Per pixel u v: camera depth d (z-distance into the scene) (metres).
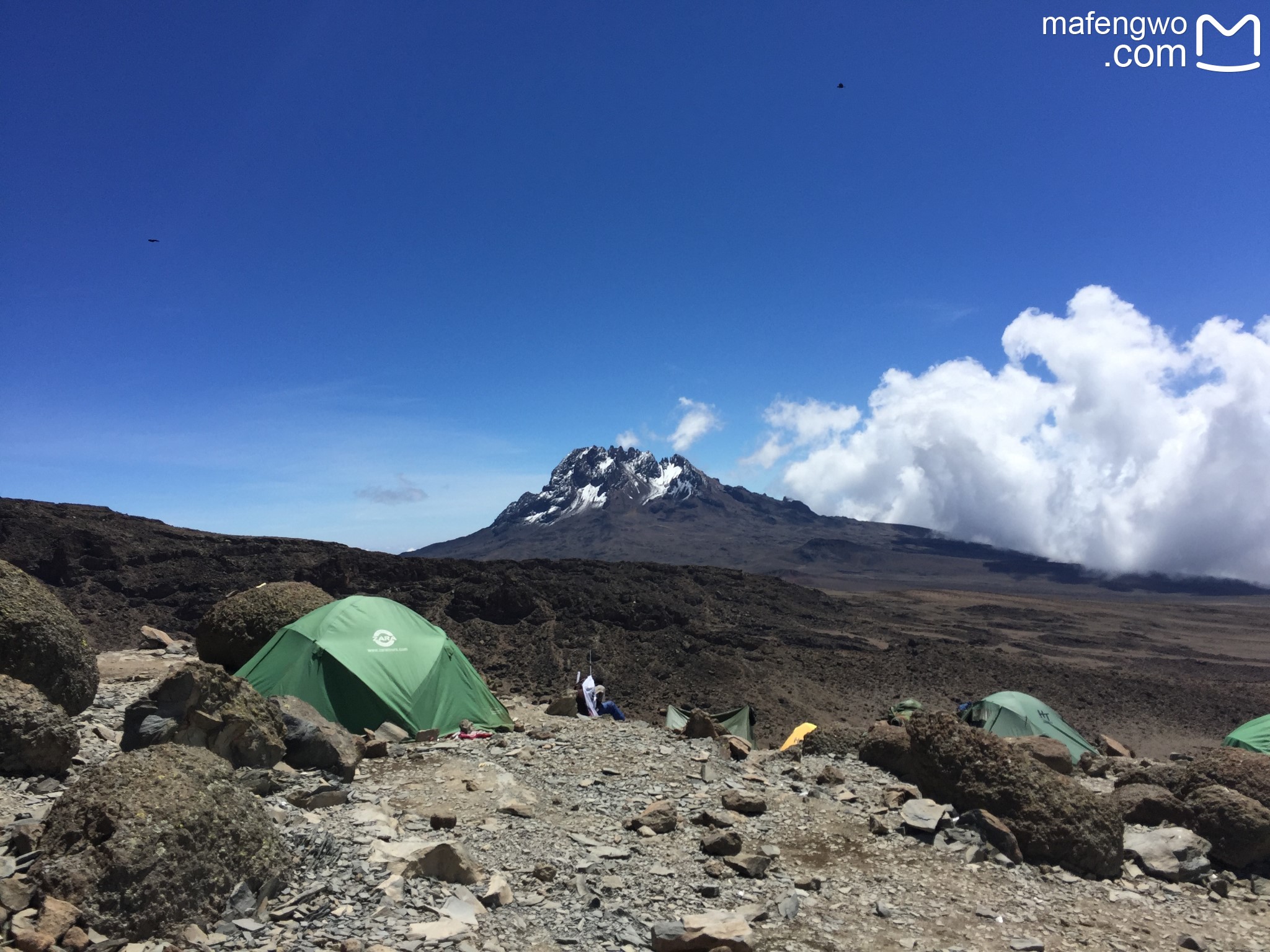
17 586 11.09
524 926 6.91
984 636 172.50
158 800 6.56
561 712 17.80
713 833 9.12
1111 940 7.89
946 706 94.44
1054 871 9.48
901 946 7.34
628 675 104.50
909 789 11.22
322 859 7.57
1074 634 196.00
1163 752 80.44
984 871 9.21
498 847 8.57
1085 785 13.43
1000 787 10.36
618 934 7.00
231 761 9.76
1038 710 21.59
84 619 108.94
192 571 123.75
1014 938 7.68
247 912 6.49
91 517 134.00
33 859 6.38
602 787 11.17
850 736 14.56
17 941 5.45
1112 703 97.62
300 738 10.59
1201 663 154.25
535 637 116.25
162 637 21.84
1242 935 8.27
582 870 8.21
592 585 139.62
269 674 14.95
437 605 124.25
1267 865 10.09
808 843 9.66
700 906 7.79
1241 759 11.52
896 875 8.91
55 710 9.11
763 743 61.97
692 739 14.52
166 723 9.25
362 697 14.55
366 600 16.22
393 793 10.16
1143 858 9.88
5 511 126.88
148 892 6.05
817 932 7.46
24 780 8.62
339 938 6.28
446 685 15.58
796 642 132.25
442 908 6.93
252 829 7.04
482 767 11.34
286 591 16.97
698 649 113.75
